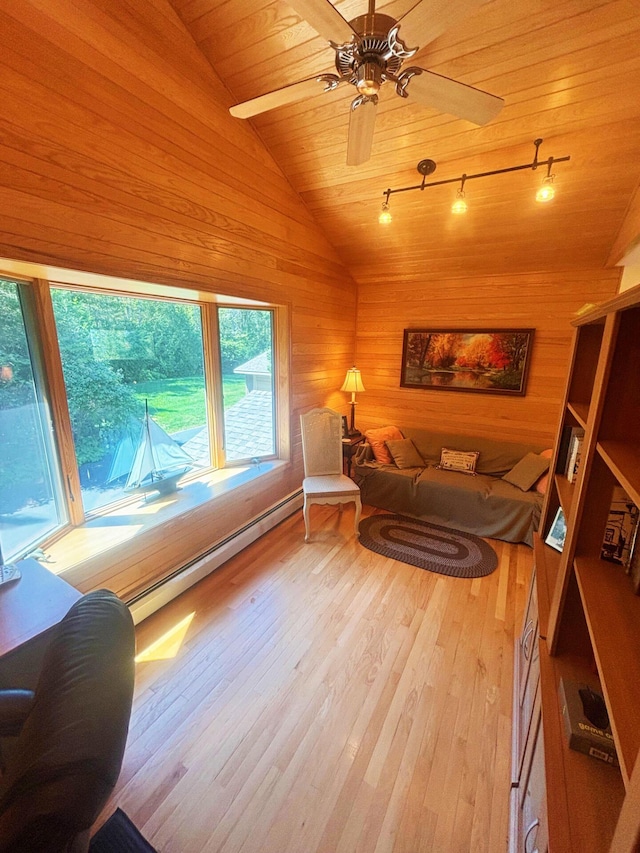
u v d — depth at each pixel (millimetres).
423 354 3992
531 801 1071
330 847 1205
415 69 1206
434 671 1852
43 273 1644
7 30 1295
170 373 2588
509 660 1923
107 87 1619
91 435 2111
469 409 3883
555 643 1178
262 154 2561
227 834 1230
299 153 2576
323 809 1301
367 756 1468
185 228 2076
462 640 2053
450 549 2967
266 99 1437
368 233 3318
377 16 1083
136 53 1713
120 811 1279
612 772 861
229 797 1329
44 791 482
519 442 3682
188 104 1993
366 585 2512
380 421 4414
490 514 3129
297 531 3211
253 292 2666
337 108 2178
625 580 969
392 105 2092
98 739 549
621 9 1513
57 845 466
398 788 1365
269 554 2859
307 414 3318
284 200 2854
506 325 3590
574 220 2686
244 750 1482
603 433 991
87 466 2121
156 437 2479
